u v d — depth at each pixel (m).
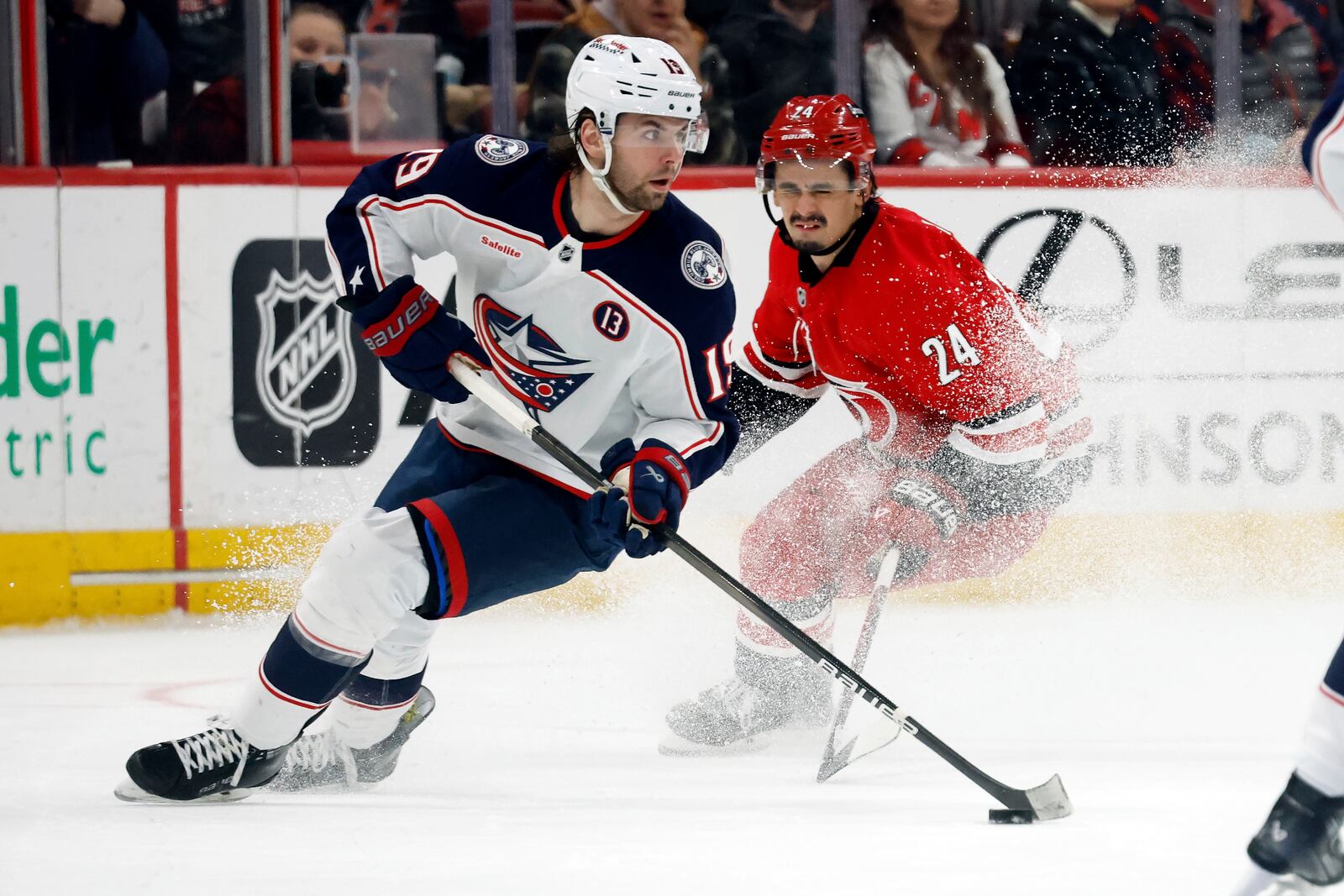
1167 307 23.52
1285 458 23.52
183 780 10.70
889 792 11.52
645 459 10.39
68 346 22.20
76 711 15.51
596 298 10.51
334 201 22.88
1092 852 9.16
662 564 22.06
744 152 24.23
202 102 23.25
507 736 14.27
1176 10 24.45
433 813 10.59
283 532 22.69
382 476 22.92
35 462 22.12
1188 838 9.56
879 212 13.40
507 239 10.55
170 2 23.02
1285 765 12.36
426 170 10.84
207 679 17.73
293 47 23.39
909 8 24.16
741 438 15.20
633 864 8.86
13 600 22.02
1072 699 15.84
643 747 13.80
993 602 22.75
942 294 13.31
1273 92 24.56
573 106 10.20
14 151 22.72
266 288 22.67
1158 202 23.56
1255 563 23.36
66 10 22.75
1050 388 14.20
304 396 22.73
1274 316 23.58
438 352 10.71
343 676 10.73
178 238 22.44
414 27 23.67
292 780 11.57
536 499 10.86
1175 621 21.03
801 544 13.72
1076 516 23.02
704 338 10.57
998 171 23.53
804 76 24.19
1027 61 24.39
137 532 22.36
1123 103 24.55
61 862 8.89
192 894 8.12
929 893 8.14
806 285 13.60
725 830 9.93
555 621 21.81
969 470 13.77
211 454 22.53
